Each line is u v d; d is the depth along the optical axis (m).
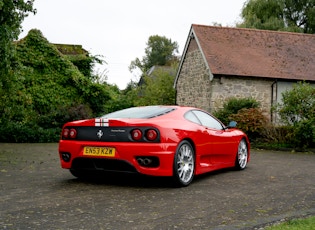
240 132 7.89
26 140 14.93
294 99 13.88
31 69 11.41
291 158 10.74
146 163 5.45
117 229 3.62
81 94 20.25
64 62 19.92
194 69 22.41
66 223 3.79
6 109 12.34
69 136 5.92
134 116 5.92
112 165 5.59
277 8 31.17
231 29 23.06
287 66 21.19
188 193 5.35
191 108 6.71
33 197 4.95
